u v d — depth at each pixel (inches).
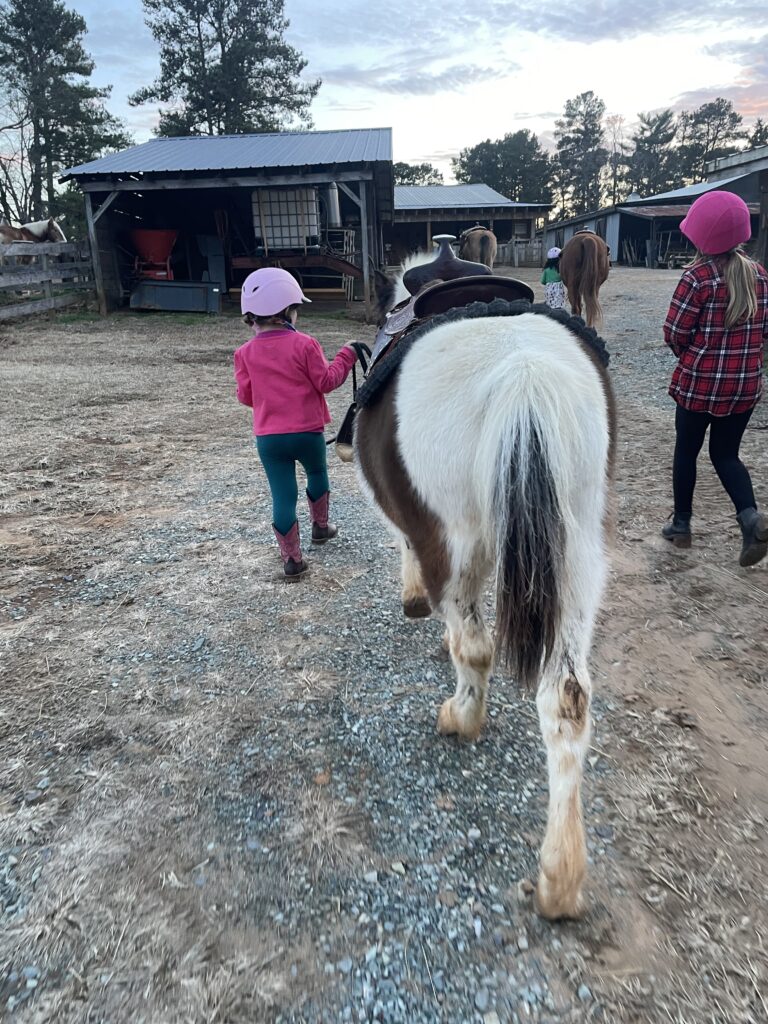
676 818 87.8
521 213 1411.2
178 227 770.8
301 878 80.7
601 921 74.5
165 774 97.3
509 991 67.6
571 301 415.5
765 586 145.9
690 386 147.6
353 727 106.9
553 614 69.5
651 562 158.1
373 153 636.1
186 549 171.8
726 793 91.7
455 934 73.6
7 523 188.1
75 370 417.7
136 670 122.0
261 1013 66.1
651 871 80.3
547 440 68.7
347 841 85.9
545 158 3326.8
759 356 144.8
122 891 79.0
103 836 86.7
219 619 138.9
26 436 272.5
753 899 76.5
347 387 366.0
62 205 1550.2
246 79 1513.3
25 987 68.5
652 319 538.3
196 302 682.2
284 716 109.7
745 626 131.3
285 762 99.7
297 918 75.7
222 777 96.9
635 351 416.2
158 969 70.2
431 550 85.6
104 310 666.2
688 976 68.6
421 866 82.3
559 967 69.9
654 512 185.6
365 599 145.8
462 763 99.1
